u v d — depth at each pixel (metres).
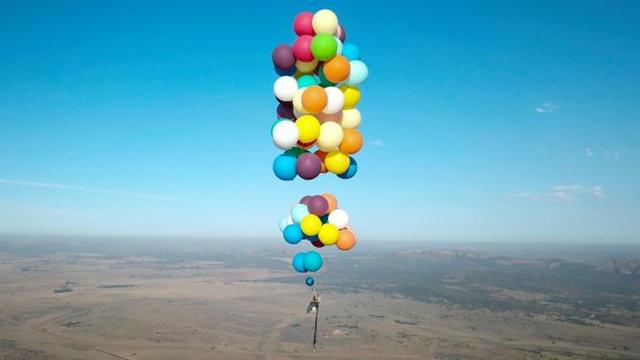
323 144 17.27
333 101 16.94
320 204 18.28
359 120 18.44
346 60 16.97
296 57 17.30
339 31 17.84
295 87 17.38
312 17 17.41
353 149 17.86
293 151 18.12
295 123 17.08
